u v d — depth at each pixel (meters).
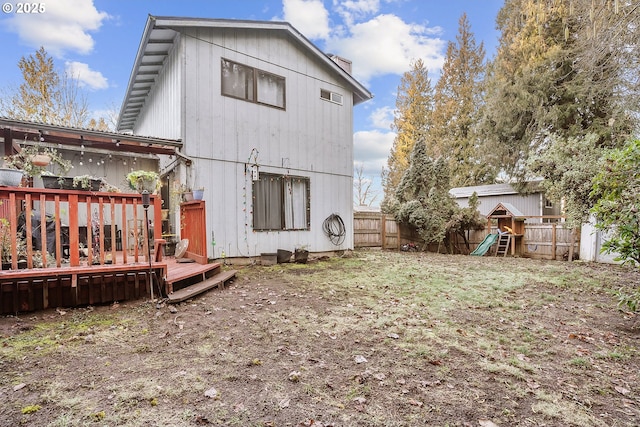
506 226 11.25
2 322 3.52
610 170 3.87
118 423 1.91
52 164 7.39
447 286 5.80
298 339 3.31
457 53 23.70
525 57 13.70
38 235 5.35
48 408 2.04
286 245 8.46
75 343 3.04
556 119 12.94
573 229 9.53
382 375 2.62
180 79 6.86
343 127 10.03
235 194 7.54
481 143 16.80
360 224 11.47
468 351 3.14
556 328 3.85
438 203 11.70
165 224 8.20
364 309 4.39
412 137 24.20
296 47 8.82
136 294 4.46
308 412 2.10
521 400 2.35
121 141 6.26
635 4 5.37
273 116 8.30
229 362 2.75
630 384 2.62
